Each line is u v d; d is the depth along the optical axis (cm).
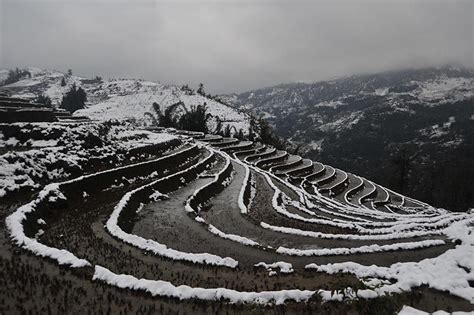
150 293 1484
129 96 17300
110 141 4716
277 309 1393
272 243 2541
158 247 2106
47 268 1666
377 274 1777
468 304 1462
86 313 1320
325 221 3216
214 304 1427
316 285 1658
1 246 1881
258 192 4688
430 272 1752
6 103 5619
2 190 2619
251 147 9619
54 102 17312
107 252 2036
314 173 7925
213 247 2352
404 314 1289
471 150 15125
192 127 11800
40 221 2377
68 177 3350
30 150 3459
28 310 1318
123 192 3519
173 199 3797
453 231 2539
